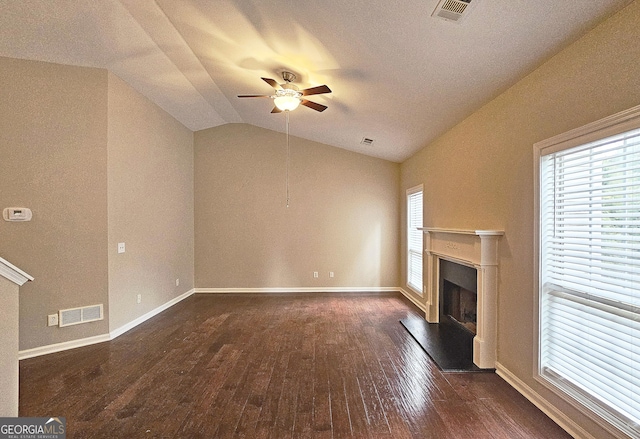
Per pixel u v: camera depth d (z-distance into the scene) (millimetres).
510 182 2693
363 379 2734
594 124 1845
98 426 2084
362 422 2135
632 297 1690
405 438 1974
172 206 5223
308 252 6156
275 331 3959
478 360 2918
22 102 3248
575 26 1889
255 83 4113
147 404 2342
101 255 3586
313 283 6172
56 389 2559
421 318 4480
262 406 2322
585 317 1964
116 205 3766
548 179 2307
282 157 6141
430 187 4652
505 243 2762
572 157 2086
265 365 3004
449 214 3979
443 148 4176
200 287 6094
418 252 5324
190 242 5926
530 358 2418
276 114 5148
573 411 1988
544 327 2305
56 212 3379
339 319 4457
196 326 4148
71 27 2951
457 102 3211
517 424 2111
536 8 1854
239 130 6109
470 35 2221
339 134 5363
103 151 3574
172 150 5223
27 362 3064
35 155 3293
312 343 3568
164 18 2945
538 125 2352
